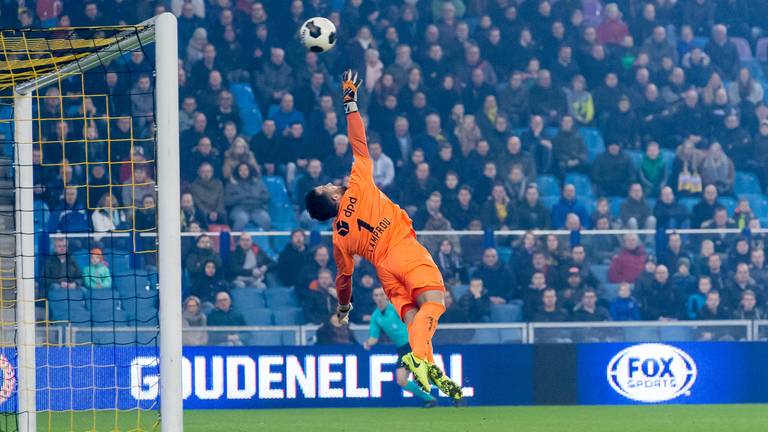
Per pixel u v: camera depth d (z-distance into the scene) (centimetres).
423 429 3822
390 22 6962
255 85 6619
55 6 6669
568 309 5400
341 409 4428
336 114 6394
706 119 6812
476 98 6594
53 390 4131
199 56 6612
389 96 6381
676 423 3994
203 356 4406
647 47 7075
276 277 5525
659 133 6794
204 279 5316
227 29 6656
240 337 4666
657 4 7481
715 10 7556
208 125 6219
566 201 6025
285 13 6744
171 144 2500
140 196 5725
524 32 6950
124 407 4184
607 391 4572
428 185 5981
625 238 5722
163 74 2503
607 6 7081
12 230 3294
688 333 4859
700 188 6475
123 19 6675
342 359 4456
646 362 4597
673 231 5650
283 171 6297
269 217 6019
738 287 5562
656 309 5488
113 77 6306
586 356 4572
